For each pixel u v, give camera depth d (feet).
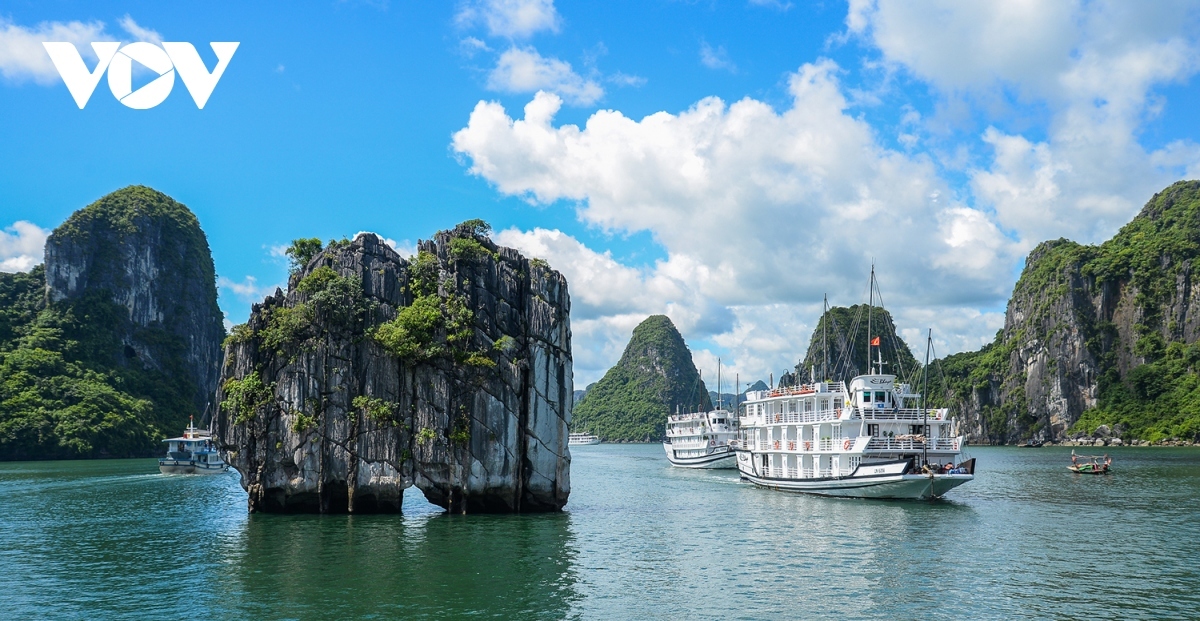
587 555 147.64
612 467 455.63
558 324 213.87
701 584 125.59
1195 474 356.18
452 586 123.13
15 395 562.66
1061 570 135.33
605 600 115.96
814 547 156.66
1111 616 108.37
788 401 267.18
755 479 298.35
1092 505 224.74
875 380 233.76
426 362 202.18
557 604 113.60
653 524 187.11
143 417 622.13
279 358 201.98
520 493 208.33
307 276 206.90
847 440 233.96
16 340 644.27
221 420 201.36
